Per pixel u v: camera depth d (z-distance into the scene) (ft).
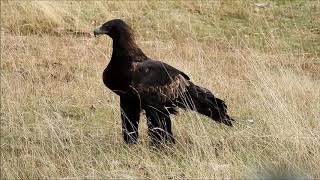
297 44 69.26
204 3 78.28
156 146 40.93
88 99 50.93
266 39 68.85
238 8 77.25
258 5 78.74
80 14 73.77
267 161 38.29
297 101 48.70
